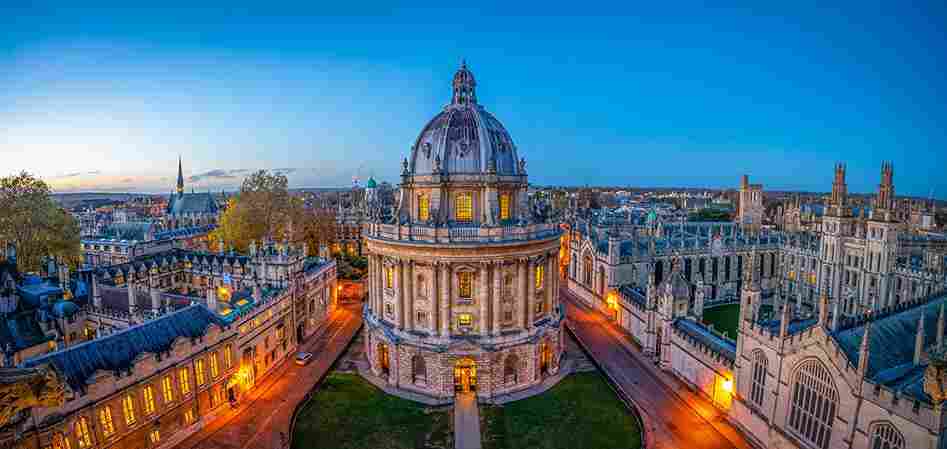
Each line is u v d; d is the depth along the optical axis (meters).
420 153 76.62
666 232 143.25
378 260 77.44
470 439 60.62
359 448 59.06
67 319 77.75
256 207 134.75
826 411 48.06
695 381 70.88
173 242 154.25
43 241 104.06
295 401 70.00
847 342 48.78
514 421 64.44
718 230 162.12
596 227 130.38
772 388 54.75
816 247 114.50
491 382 70.50
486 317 70.81
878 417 42.62
